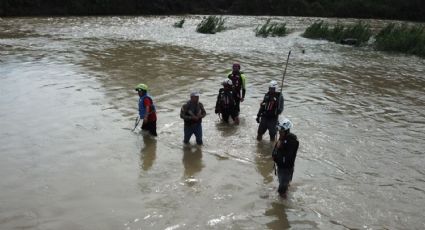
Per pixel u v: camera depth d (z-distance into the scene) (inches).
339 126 490.6
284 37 1391.5
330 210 303.6
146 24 1691.7
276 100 423.5
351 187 340.5
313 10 2497.5
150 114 430.6
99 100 557.6
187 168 367.2
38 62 808.3
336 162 389.1
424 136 465.4
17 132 435.8
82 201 305.6
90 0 2146.9
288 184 321.7
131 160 379.6
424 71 870.4
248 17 2220.7
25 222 277.0
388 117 533.0
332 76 781.9
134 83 661.3
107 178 343.0
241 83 486.0
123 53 959.0
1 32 1284.4
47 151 391.9
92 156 384.5
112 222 279.7
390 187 342.6
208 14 2374.5
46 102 542.0
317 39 1370.6
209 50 1053.2
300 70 831.1
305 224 284.5
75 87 621.6
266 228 278.4
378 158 401.4
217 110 479.8
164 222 281.7
